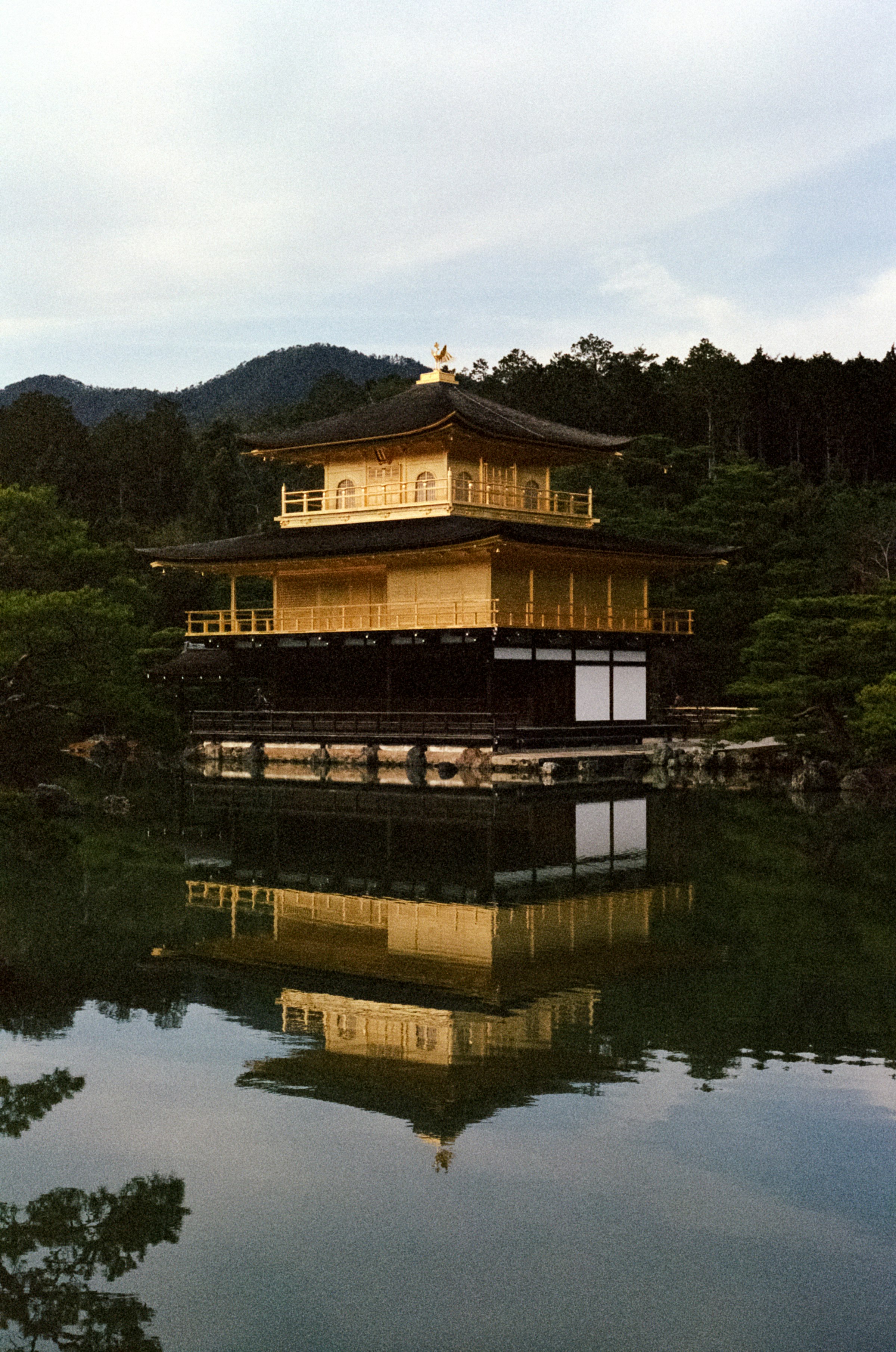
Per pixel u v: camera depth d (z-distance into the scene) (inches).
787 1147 661.3
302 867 1430.9
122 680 1929.1
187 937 1088.8
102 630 1818.4
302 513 2898.6
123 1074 771.4
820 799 2006.6
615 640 2672.2
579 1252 570.6
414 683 2613.2
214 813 1887.3
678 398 5541.3
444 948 1047.6
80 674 1841.8
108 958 1023.0
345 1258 566.6
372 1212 603.5
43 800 1871.3
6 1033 843.4
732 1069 764.6
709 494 3841.0
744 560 3358.8
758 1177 631.8
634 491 4111.7
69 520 2182.6
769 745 2429.9
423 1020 864.3
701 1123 691.4
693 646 3105.3
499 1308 531.5
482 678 2490.2
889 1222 593.0
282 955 1029.8
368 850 1541.6
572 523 2898.6
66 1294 540.4
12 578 2181.3
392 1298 534.6
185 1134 684.7
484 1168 644.1
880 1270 555.5
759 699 2351.1
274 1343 511.5
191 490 5723.4
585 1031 836.6
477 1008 885.8
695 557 2723.9
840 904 1205.7
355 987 942.4
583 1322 522.6
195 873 1396.4
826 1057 783.7
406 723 2508.6
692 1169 640.4
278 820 1807.3
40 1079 764.6
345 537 2672.2
